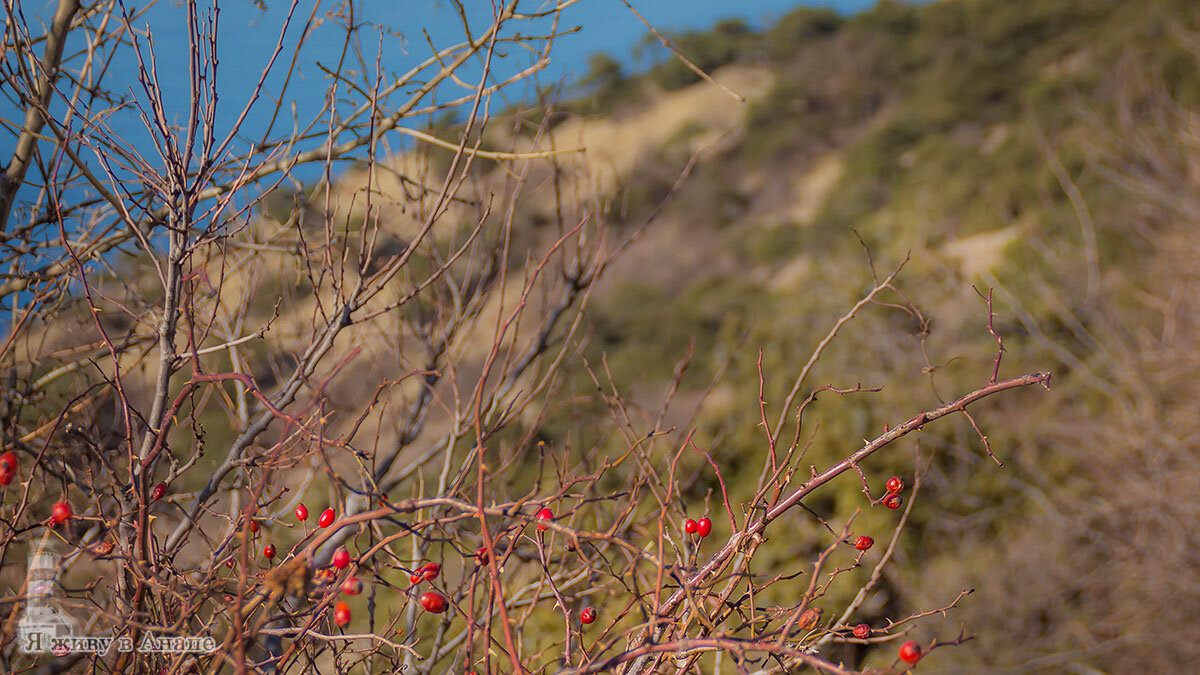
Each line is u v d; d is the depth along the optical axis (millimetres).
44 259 3291
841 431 7289
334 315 2688
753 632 1961
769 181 24938
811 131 26750
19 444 1833
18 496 2381
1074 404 8031
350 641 2088
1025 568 6793
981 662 6250
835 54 29531
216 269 3371
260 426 2496
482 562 1688
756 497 2039
